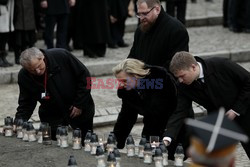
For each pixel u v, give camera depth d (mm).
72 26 22125
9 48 22125
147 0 11383
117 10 22297
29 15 19812
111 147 9953
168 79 10375
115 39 22859
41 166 9523
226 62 10117
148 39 11633
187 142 10695
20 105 11719
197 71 9820
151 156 9523
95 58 21266
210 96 10062
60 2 20656
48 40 21047
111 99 17594
